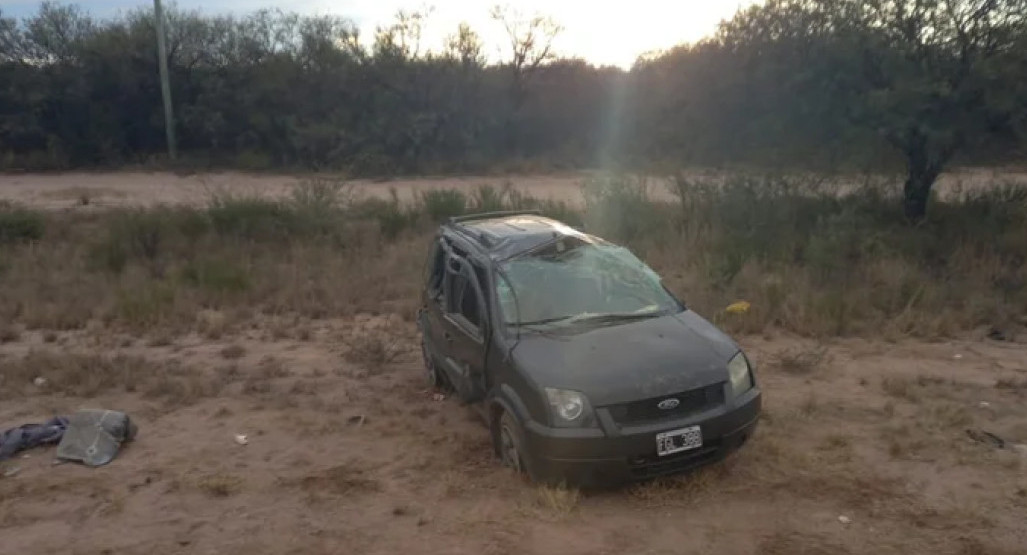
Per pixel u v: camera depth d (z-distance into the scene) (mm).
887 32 14414
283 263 14297
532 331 5934
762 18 18656
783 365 8156
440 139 32938
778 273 11781
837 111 15273
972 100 13867
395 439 6695
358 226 16844
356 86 33781
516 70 36844
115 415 6820
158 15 32438
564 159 33562
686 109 27578
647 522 5141
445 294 7109
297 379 8391
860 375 7934
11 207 19953
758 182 15727
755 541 4891
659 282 6703
